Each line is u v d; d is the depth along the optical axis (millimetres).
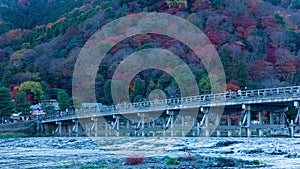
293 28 135000
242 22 130875
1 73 144625
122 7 160000
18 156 42688
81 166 30531
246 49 121312
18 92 116062
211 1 143500
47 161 36281
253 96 54312
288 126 54656
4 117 101188
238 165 28531
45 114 108188
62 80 137750
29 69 139625
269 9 141375
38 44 171250
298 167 27047
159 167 28219
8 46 181750
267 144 43219
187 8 145250
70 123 96688
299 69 109438
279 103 53625
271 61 113750
